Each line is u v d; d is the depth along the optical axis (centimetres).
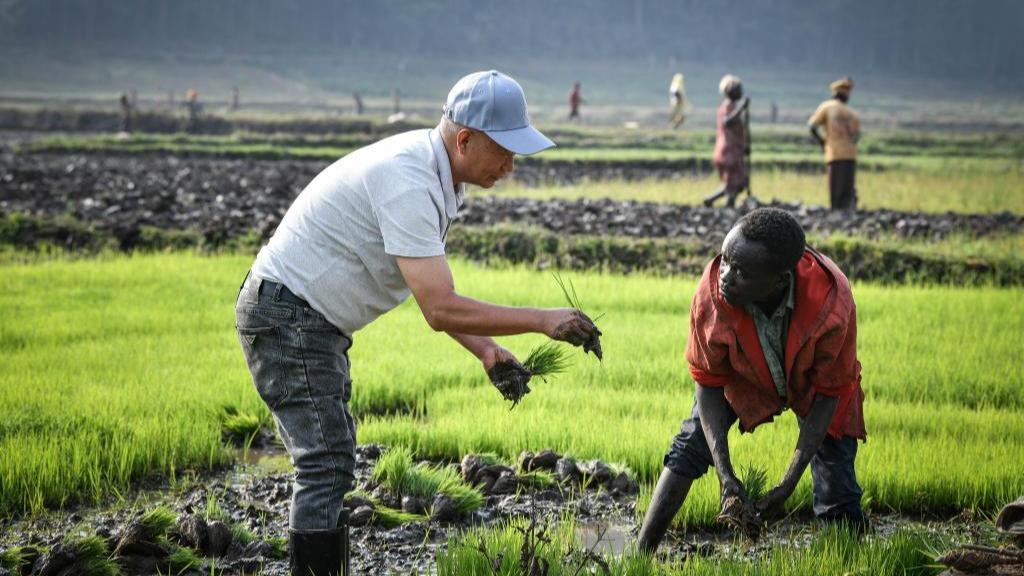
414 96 13250
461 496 578
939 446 650
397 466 601
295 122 4991
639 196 2370
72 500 595
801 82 18425
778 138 4688
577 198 2216
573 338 401
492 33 18550
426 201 401
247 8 17212
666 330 1002
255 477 638
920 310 1101
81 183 2184
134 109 5191
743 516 400
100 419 685
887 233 1595
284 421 426
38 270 1302
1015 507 474
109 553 496
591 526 566
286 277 414
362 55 16775
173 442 659
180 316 1043
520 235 1467
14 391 749
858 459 625
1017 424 702
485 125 399
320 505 424
